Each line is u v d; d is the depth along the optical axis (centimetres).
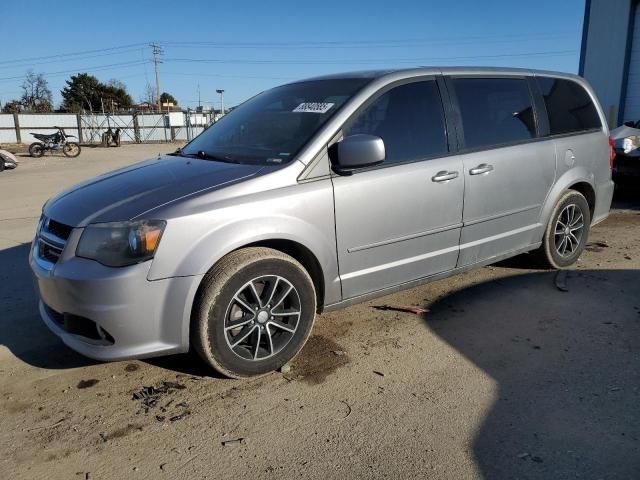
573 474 244
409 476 245
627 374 328
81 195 338
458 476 244
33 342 383
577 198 504
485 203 420
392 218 366
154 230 289
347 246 350
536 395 308
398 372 336
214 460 258
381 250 367
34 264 325
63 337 313
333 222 341
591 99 530
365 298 373
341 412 294
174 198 305
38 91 6700
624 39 1269
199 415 294
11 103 5672
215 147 398
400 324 405
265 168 331
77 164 2006
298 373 336
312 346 371
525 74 472
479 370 337
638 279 493
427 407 298
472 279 499
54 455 263
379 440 270
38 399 312
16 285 500
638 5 1244
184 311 299
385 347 369
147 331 296
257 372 328
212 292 302
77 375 337
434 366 342
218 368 316
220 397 310
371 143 329
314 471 249
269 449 265
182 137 4444
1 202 1020
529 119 462
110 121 4122
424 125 390
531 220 466
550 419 285
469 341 376
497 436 272
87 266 291
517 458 255
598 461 252
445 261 407
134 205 304
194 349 317
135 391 318
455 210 400
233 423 286
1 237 703
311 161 336
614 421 282
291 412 295
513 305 437
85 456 262
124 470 252
